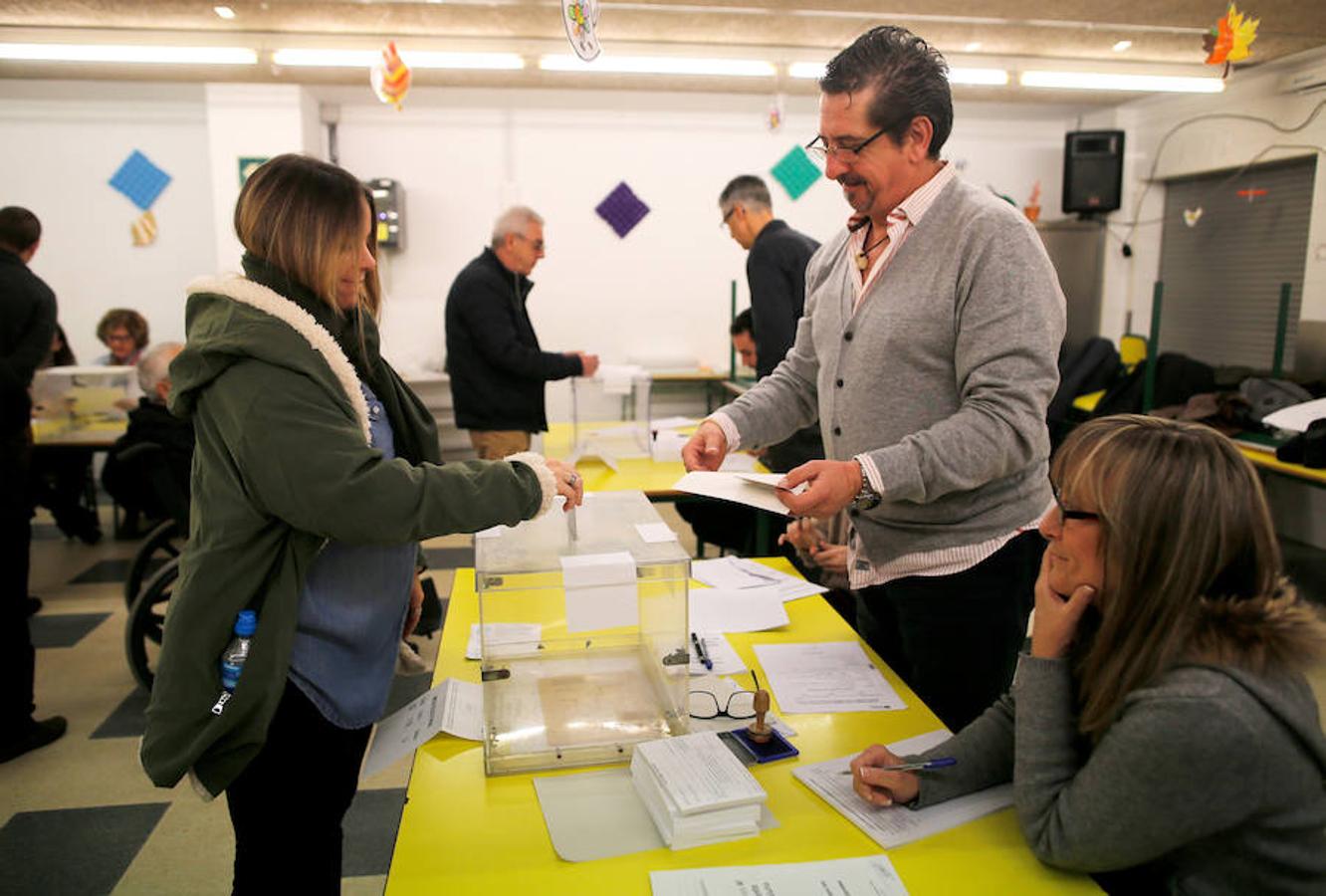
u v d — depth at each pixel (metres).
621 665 1.35
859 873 0.95
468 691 1.38
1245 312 5.16
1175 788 0.85
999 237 1.36
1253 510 0.90
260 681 1.09
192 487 1.16
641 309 6.17
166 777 1.11
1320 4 3.55
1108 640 0.95
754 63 4.11
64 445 3.82
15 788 2.37
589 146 5.92
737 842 1.01
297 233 1.13
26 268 3.14
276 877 1.22
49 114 5.45
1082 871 0.95
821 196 6.19
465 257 5.92
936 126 1.38
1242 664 0.88
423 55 4.01
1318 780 0.87
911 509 1.50
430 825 1.05
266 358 1.06
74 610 3.66
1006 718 1.16
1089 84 4.42
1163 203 5.75
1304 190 4.73
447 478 1.13
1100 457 0.96
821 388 1.65
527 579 1.13
